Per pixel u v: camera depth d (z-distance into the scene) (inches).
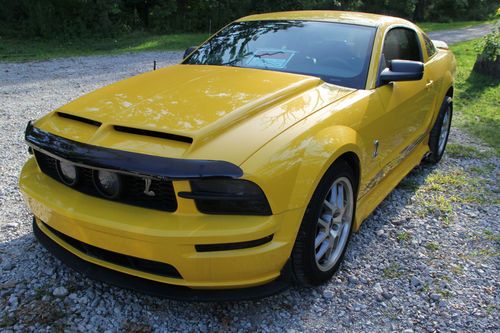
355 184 119.3
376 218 149.7
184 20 936.9
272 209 88.5
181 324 98.3
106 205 91.9
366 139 120.5
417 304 108.7
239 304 105.7
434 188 173.9
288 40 144.3
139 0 903.1
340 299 109.0
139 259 92.2
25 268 114.0
